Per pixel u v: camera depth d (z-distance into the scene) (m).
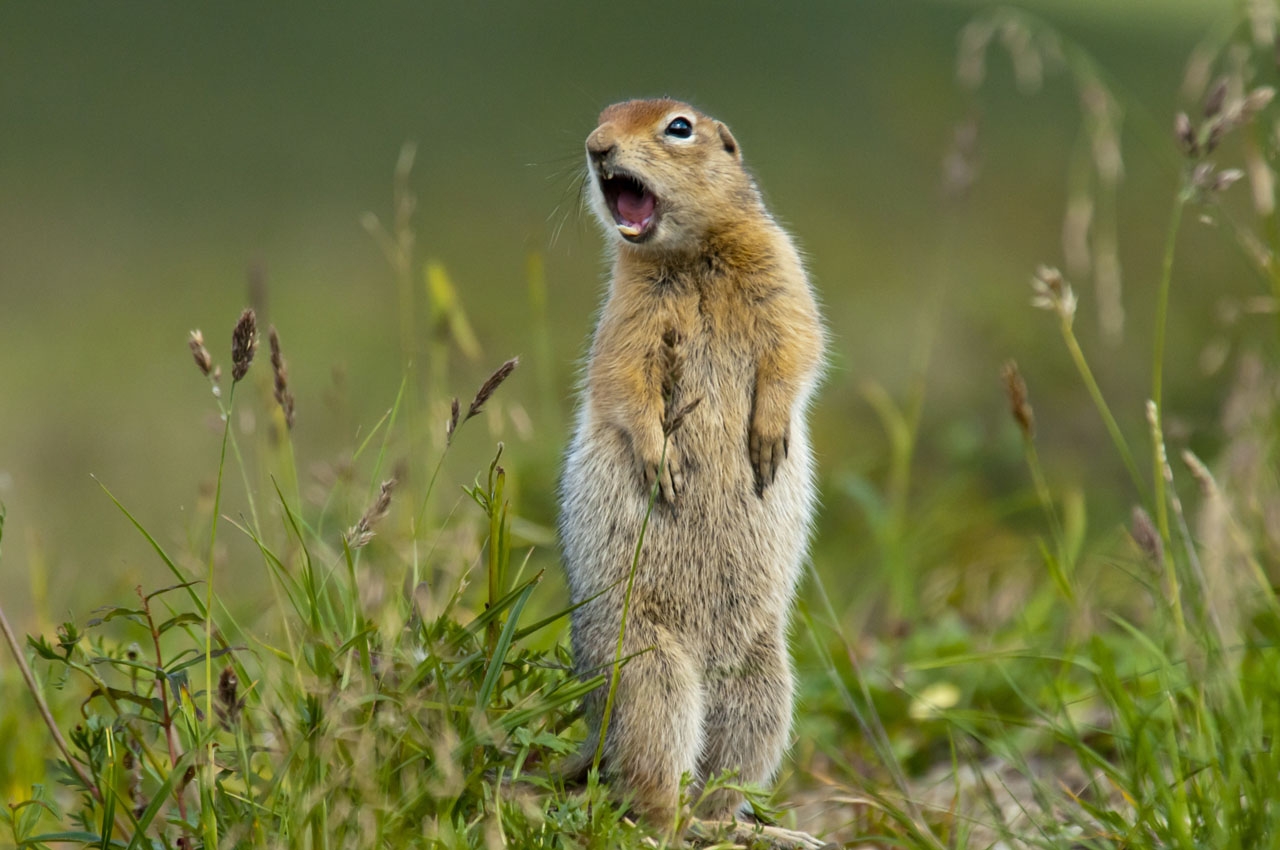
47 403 26.75
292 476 11.84
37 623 13.99
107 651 11.30
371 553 12.81
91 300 30.14
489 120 39.84
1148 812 9.45
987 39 14.98
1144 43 52.59
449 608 9.98
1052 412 28.53
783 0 52.44
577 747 10.61
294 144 37.41
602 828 9.14
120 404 27.05
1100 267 14.04
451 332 15.66
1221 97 11.28
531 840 8.91
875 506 17.72
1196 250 35.72
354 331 29.42
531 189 36.03
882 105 43.97
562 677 10.67
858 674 12.23
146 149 36.50
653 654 11.27
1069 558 13.86
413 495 13.16
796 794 13.35
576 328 30.30
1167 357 30.86
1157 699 12.17
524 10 48.75
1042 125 43.09
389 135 38.72
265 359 25.44
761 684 11.87
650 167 12.01
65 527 23.70
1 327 29.00
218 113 39.03
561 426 19.61
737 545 11.88
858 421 27.56
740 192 12.33
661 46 46.34
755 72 45.56
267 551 9.87
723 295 12.16
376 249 32.94
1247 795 9.21
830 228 35.78
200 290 30.95
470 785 9.23
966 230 36.25
